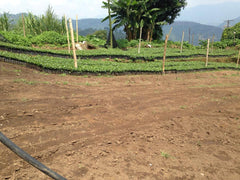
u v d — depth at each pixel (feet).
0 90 20.68
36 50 51.21
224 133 18.01
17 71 31.07
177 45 124.26
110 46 91.15
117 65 52.16
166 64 62.23
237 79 51.49
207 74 55.83
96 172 10.72
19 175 9.54
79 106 20.81
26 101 19.31
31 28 80.53
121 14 114.21
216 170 12.23
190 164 12.60
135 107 23.00
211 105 26.43
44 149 12.19
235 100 29.60
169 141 15.48
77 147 13.08
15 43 59.82
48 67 36.55
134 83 37.58
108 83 35.17
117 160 12.13
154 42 121.49
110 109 21.39
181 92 32.63
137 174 11.00
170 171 11.64
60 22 86.07
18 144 12.16
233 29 138.82
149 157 12.88
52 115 17.40
